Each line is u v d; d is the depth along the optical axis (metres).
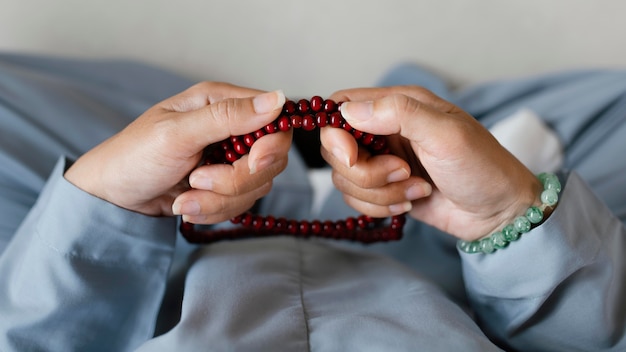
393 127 0.52
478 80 1.25
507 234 0.58
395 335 0.53
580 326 0.60
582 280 0.59
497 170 0.54
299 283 0.63
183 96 0.59
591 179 0.92
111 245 0.60
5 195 0.78
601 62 1.24
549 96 1.07
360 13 1.18
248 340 0.51
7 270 0.63
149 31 1.15
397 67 1.18
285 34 1.18
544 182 0.60
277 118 0.54
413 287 0.63
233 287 0.58
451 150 0.52
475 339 0.53
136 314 0.63
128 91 1.06
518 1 1.19
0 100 0.86
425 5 1.18
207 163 0.59
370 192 0.60
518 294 0.60
